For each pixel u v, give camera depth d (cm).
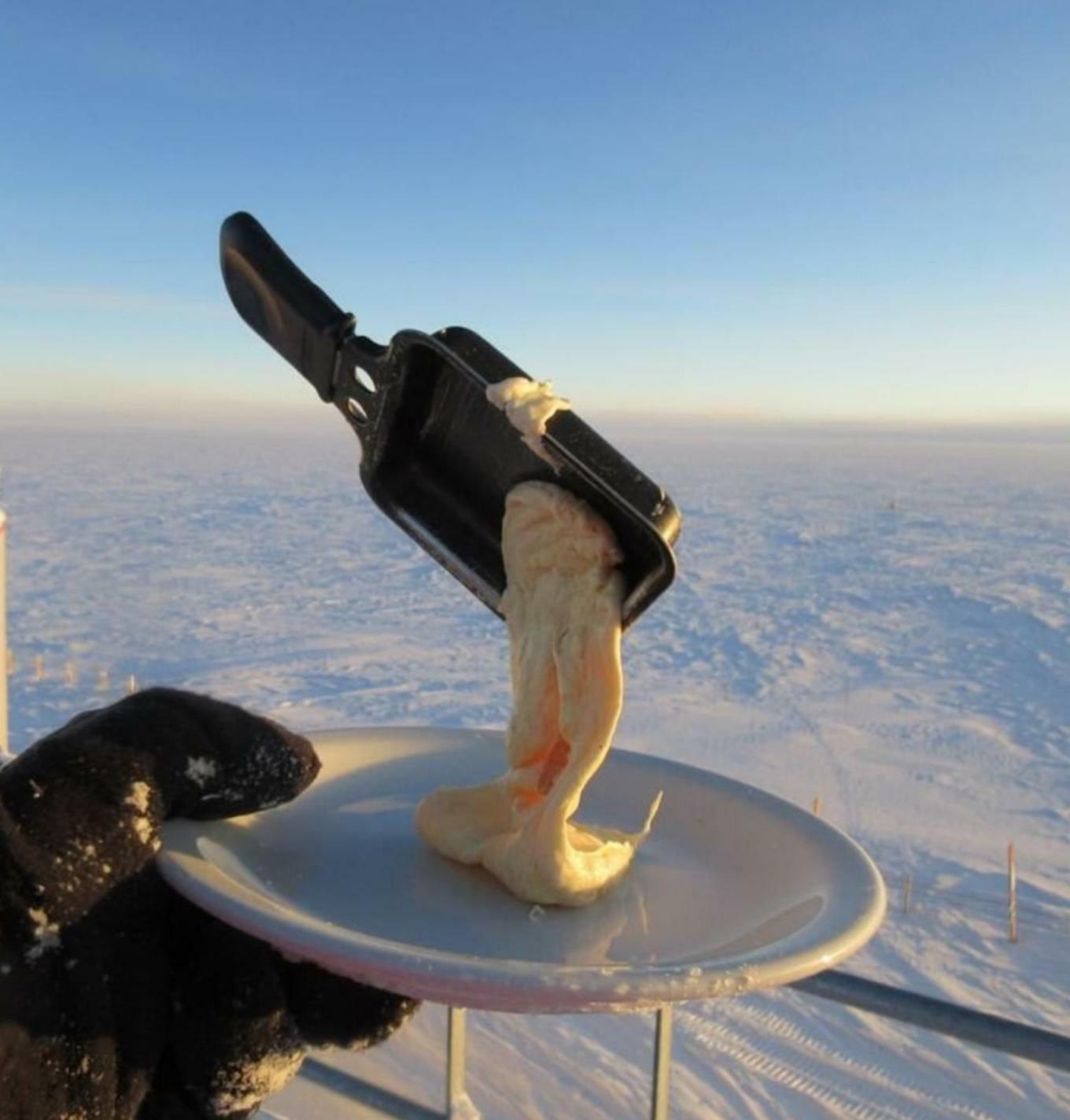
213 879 29
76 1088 27
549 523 35
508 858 35
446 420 35
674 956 32
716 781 44
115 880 29
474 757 47
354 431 36
